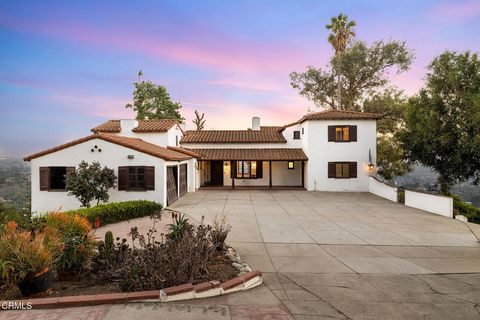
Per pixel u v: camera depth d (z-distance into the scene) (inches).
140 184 573.9
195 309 159.3
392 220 473.4
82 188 502.3
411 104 704.4
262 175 989.2
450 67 639.1
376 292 194.7
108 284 187.2
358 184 852.6
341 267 249.4
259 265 253.0
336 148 859.4
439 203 533.0
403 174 1053.2
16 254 167.5
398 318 157.8
